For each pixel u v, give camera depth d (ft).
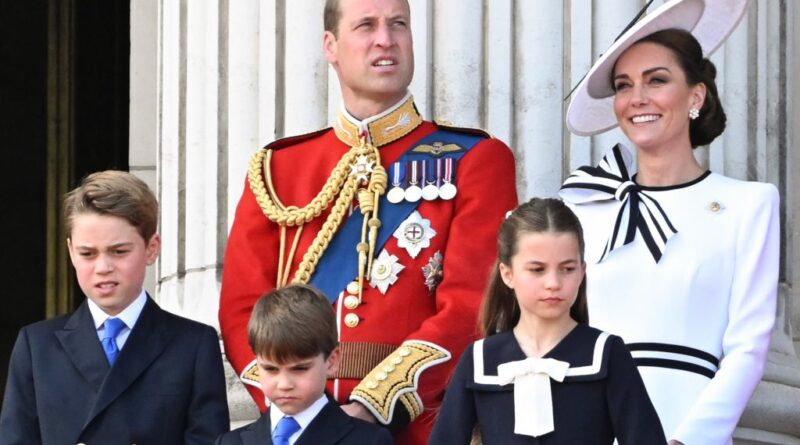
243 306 75.97
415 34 88.33
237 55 92.02
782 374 91.50
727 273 69.92
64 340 71.31
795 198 101.45
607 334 63.98
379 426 67.72
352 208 76.33
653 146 72.02
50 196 142.61
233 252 77.20
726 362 68.59
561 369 63.10
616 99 73.00
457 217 74.90
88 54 144.15
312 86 89.97
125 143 144.77
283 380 64.90
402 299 74.13
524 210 64.69
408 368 71.10
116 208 70.23
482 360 64.34
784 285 94.17
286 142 79.61
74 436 69.87
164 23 97.45
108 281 70.33
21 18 146.41
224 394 71.61
